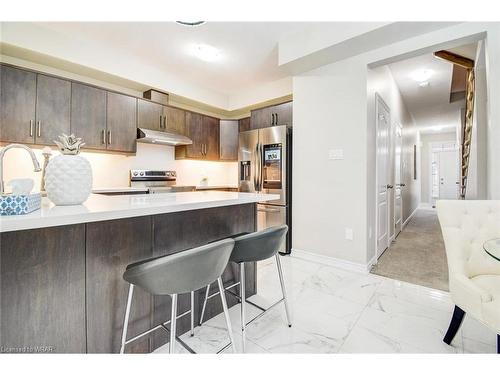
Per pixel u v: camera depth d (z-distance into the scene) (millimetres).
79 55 2963
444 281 2416
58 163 1179
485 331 1625
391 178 3842
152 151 4047
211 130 4590
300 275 2586
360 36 2316
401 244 3781
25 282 1009
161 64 3623
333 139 2854
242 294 1449
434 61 3361
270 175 3582
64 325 1103
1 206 883
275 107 3826
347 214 2752
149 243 1401
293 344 1512
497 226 1516
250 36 2887
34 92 2611
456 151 8523
